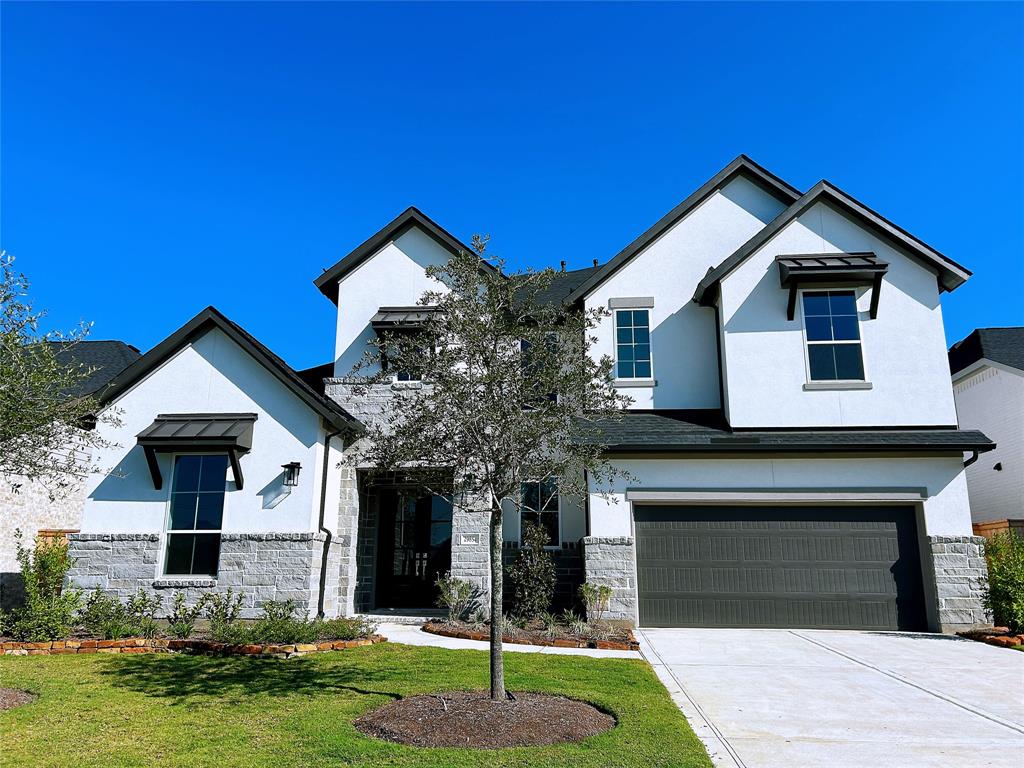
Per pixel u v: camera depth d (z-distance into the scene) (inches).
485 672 358.0
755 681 358.6
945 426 568.7
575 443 320.2
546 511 624.7
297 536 529.0
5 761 230.2
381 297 661.3
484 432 291.0
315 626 447.2
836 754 243.3
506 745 244.1
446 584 553.3
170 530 544.4
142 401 569.0
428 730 257.3
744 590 550.9
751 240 606.2
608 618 539.5
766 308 601.0
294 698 310.0
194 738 253.9
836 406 579.5
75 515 694.5
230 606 516.4
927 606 536.1
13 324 330.6
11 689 330.6
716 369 640.4
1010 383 820.0
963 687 346.6
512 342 302.5
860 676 370.9
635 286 666.2
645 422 608.4
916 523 553.6
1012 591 489.4
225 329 566.3
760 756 240.4
